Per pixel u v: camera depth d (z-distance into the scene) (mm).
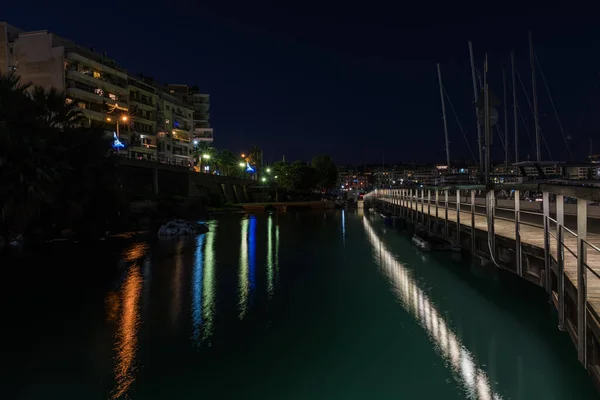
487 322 12133
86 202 33625
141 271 21438
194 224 41594
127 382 9328
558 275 6797
